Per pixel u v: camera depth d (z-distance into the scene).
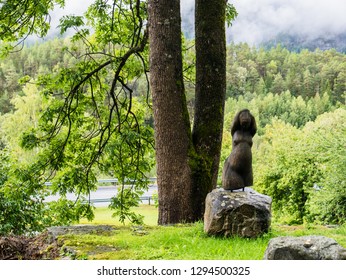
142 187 15.59
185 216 10.95
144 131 15.15
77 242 8.04
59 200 15.08
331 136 24.59
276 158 31.78
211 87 11.57
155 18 11.29
